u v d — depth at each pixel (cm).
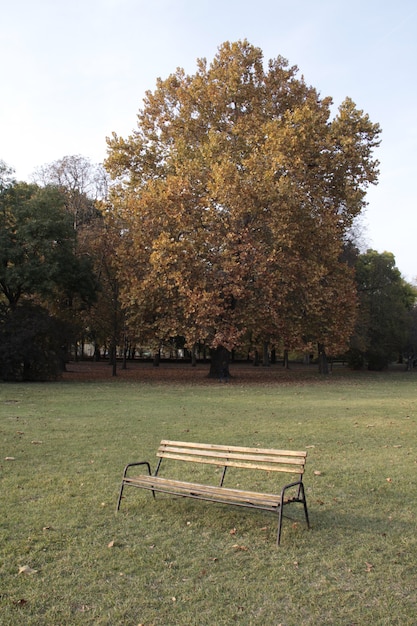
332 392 2312
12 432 1195
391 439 1158
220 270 2747
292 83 3284
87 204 4016
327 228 2886
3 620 418
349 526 625
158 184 2845
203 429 1257
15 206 2842
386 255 5131
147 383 2777
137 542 576
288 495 741
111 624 413
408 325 4762
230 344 2675
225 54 3238
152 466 912
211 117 3156
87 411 1582
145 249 2803
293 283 2794
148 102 3403
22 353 2708
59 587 472
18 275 2716
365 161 3164
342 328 3069
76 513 667
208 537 591
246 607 440
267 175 2658
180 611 433
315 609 436
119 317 3559
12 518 645
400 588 472
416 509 687
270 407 1722
